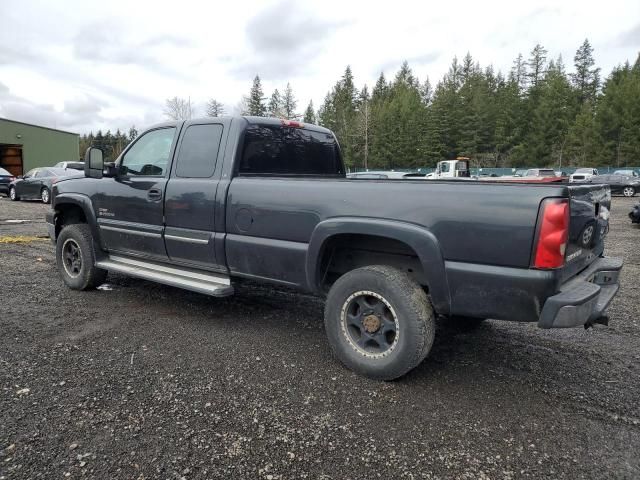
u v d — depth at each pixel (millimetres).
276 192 3650
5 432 2523
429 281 2984
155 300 5137
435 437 2586
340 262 3797
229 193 3939
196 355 3635
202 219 4141
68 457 2326
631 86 60688
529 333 4344
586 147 59188
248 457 2365
